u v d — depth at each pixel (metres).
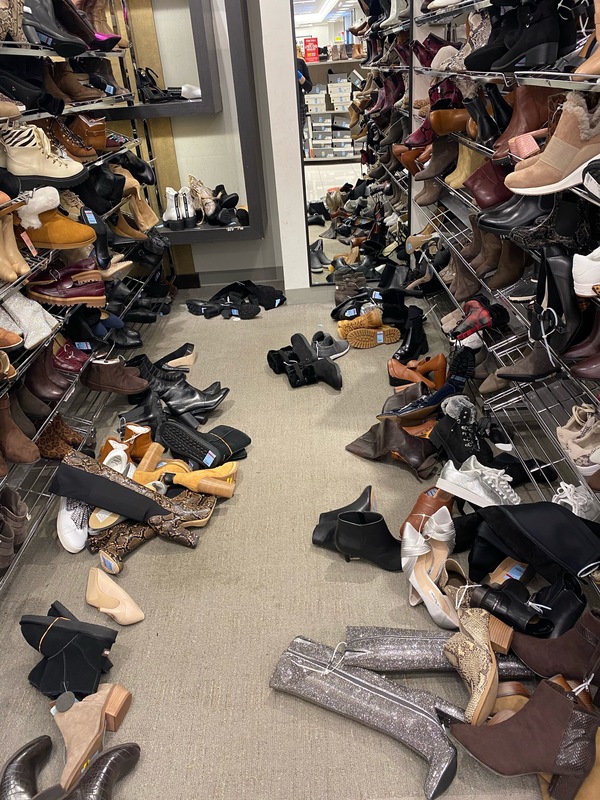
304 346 3.09
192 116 3.91
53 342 2.39
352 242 4.30
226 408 2.78
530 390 2.17
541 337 1.55
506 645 1.40
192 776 1.30
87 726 1.33
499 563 1.72
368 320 3.25
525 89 1.94
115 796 1.27
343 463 2.34
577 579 1.49
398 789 1.25
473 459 1.83
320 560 1.87
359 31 3.65
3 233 1.88
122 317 3.18
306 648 1.51
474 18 2.61
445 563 1.64
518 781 1.25
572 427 1.69
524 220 1.78
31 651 1.64
